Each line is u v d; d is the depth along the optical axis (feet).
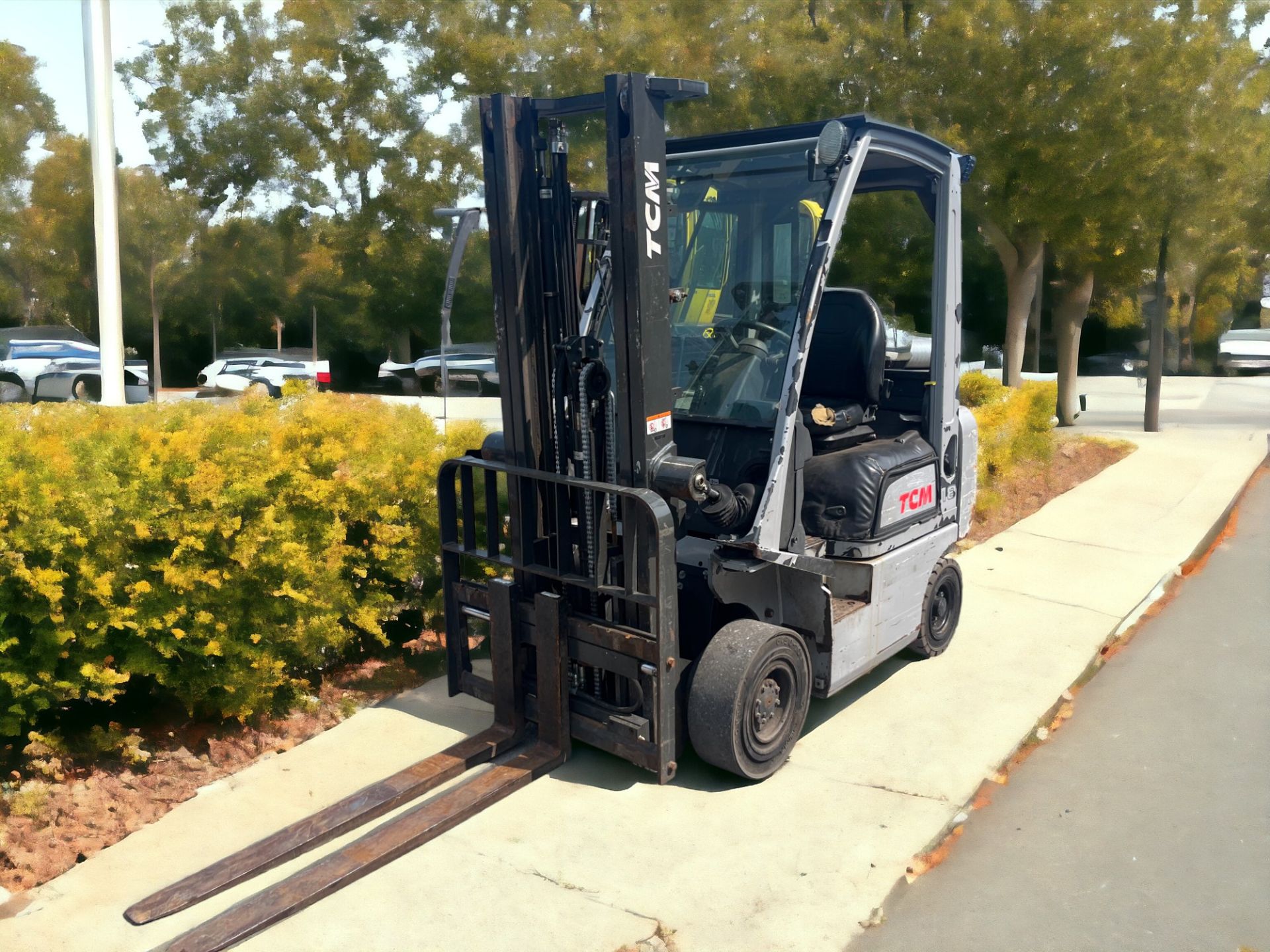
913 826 13.99
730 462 16.05
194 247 68.95
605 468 14.88
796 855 13.28
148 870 12.66
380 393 85.87
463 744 15.24
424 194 60.54
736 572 14.82
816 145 15.29
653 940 11.51
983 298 84.79
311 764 15.28
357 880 12.44
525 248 14.76
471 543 16.21
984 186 40.81
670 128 44.88
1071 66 37.09
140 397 64.90
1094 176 38.22
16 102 64.34
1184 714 18.19
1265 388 72.18
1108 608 23.13
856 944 11.76
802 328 15.05
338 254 68.28
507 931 11.60
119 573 14.46
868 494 16.49
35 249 67.82
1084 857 13.70
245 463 15.87
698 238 17.24
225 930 11.21
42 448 14.55
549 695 15.06
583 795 14.58
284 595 15.71
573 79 45.85
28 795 13.91
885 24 41.42
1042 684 18.86
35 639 13.89
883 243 40.14
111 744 14.98
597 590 14.30
